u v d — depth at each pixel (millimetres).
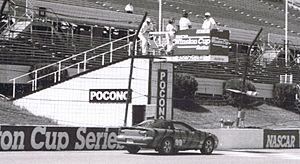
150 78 42531
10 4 55938
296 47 86750
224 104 60031
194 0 87875
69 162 25047
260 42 79812
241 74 66688
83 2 68125
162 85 43438
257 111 61594
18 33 54594
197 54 40250
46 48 55188
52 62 53625
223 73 65438
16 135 32031
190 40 40594
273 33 89812
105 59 56844
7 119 39625
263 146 46594
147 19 43938
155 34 43594
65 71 52094
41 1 62625
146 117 42312
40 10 57781
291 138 49031
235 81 60375
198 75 61125
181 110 53719
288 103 67000
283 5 111438
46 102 44750
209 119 53344
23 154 29594
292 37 92188
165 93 43625
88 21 63188
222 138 43531
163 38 43750
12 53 51562
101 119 43812
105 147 36094
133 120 42688
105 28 64688
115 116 43375
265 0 106812
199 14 82688
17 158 26656
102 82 44031
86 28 63250
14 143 31953
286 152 41406
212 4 90625
